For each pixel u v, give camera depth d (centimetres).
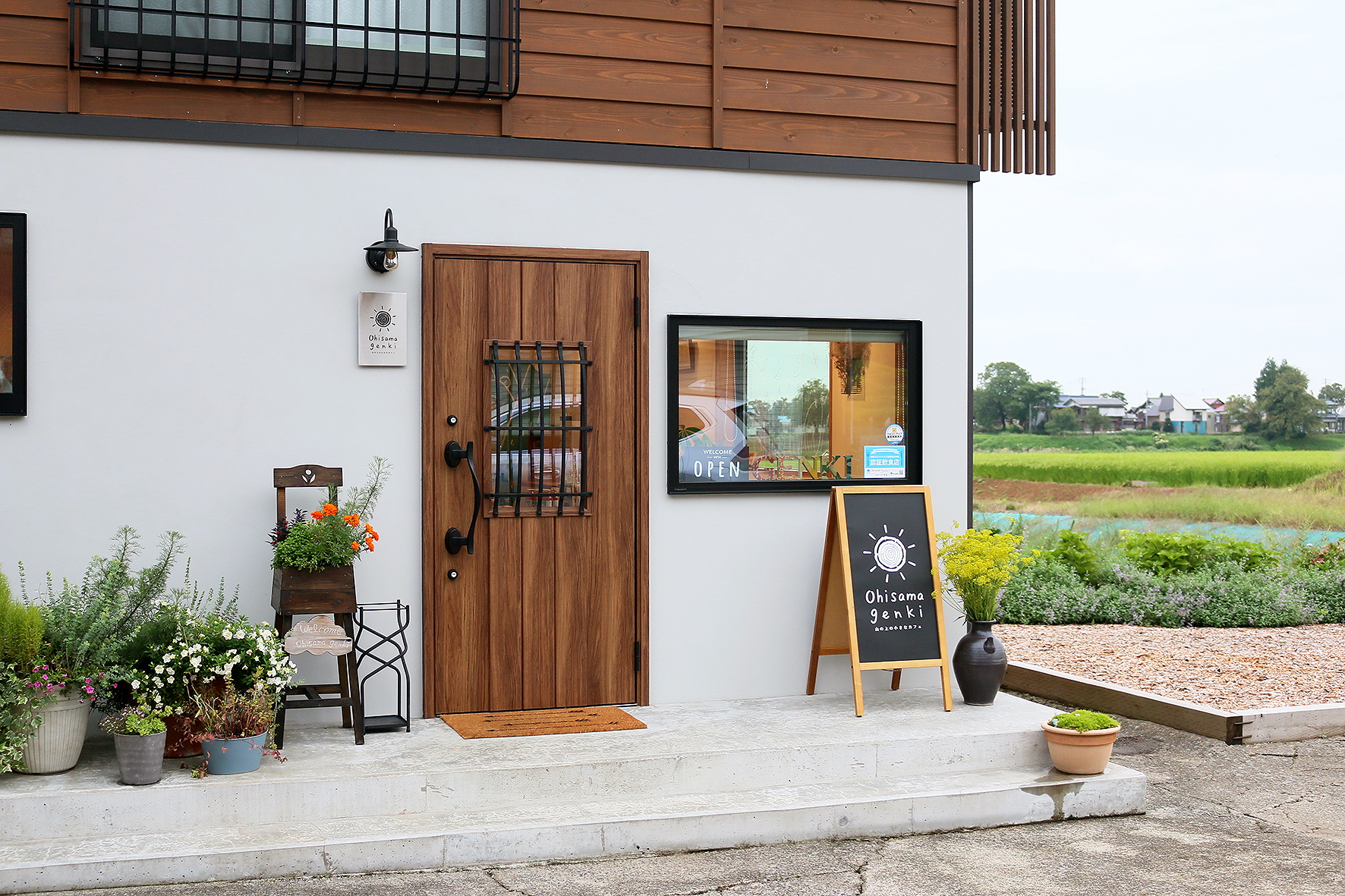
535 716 561
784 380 623
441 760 480
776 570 616
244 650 483
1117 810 515
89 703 466
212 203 537
